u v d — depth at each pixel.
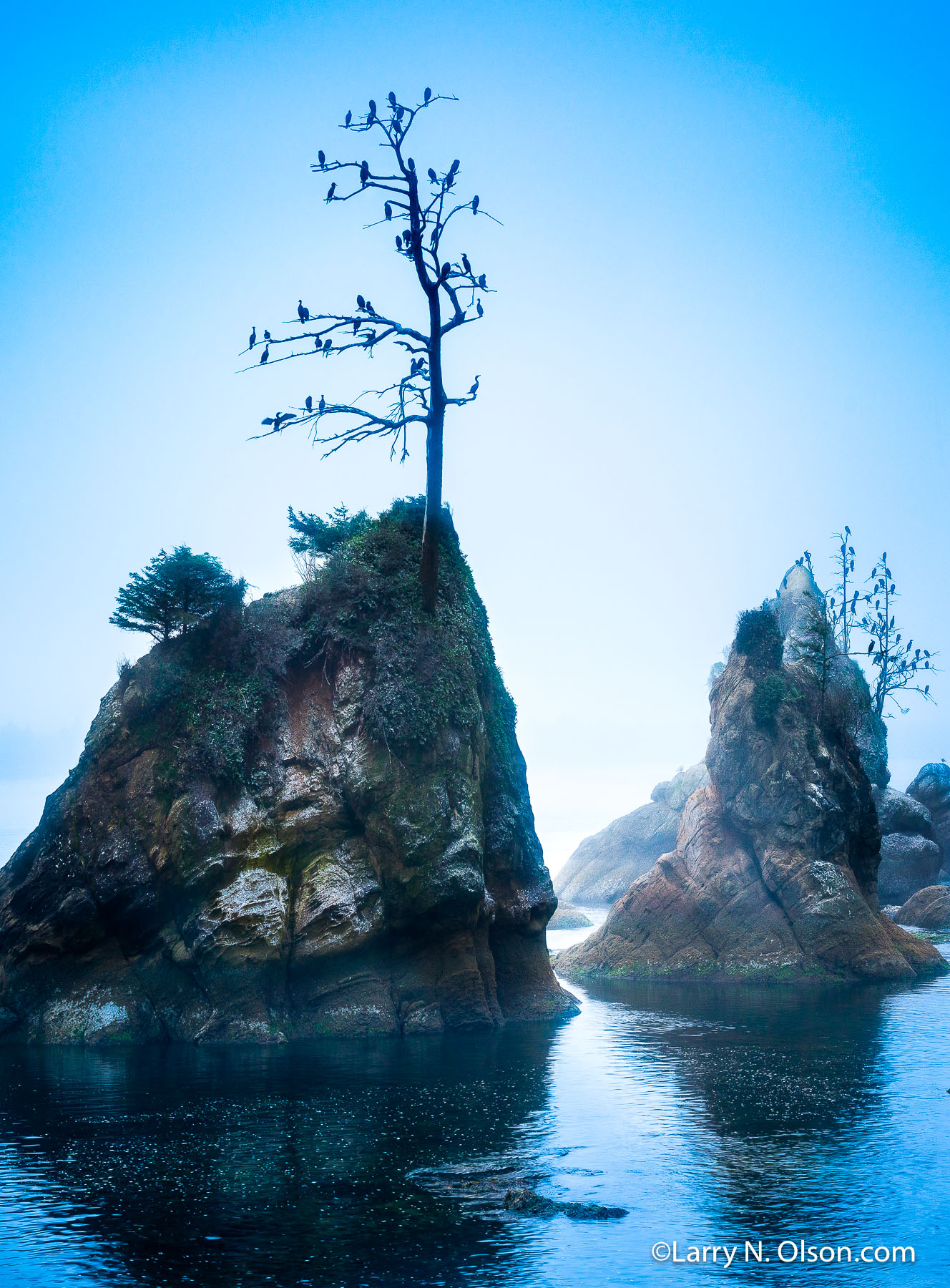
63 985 37.16
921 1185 20.27
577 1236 18.06
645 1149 22.56
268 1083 28.83
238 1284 16.34
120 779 38.44
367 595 40.75
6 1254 17.53
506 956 41.56
